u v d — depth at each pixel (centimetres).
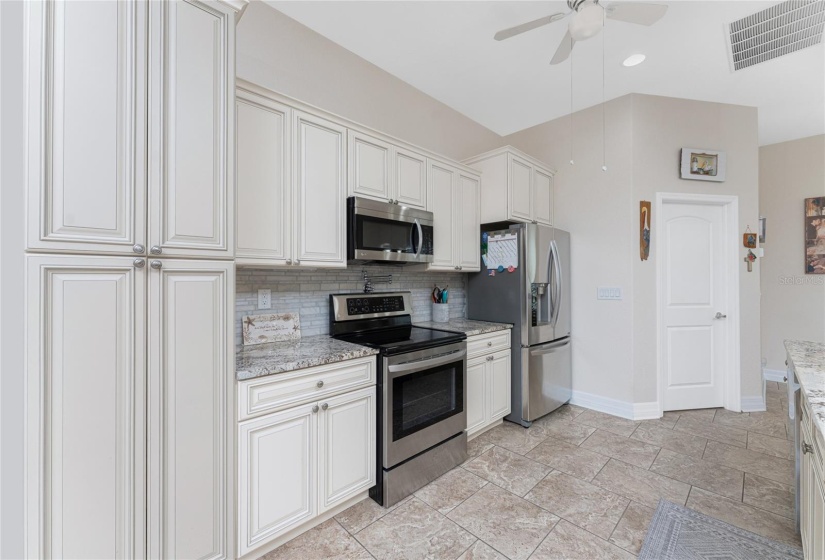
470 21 232
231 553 144
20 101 106
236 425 147
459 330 264
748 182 340
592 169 342
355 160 223
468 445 265
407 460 206
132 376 121
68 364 110
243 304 206
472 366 265
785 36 241
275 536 158
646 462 240
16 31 107
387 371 196
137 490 122
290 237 192
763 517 183
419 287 312
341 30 241
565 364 338
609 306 328
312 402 171
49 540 108
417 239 248
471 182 315
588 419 314
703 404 338
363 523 181
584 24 184
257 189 178
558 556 159
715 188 335
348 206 218
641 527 177
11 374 108
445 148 341
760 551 160
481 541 168
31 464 105
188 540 133
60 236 109
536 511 190
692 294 338
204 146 137
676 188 328
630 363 315
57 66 108
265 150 182
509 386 303
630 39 245
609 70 284
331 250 211
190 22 134
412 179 260
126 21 120
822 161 405
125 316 120
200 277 137
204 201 137
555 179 369
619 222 323
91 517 114
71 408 111
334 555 160
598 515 186
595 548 163
